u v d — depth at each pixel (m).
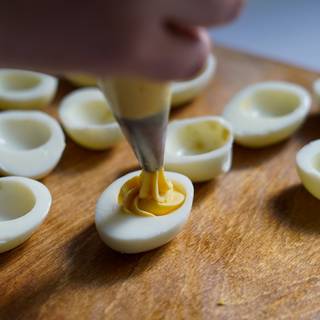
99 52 0.22
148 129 0.28
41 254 0.35
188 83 0.47
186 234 0.36
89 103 0.46
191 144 0.42
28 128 0.43
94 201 0.39
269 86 0.46
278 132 0.42
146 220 0.34
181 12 0.22
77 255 0.35
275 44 0.59
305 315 0.31
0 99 0.47
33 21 0.22
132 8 0.21
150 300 0.32
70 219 0.38
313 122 0.46
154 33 0.22
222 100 0.48
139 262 0.34
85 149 0.44
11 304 0.32
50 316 0.31
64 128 0.45
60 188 0.40
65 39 0.22
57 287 0.33
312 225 0.36
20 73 0.49
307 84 0.49
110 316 0.31
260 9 0.65
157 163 0.32
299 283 0.32
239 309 0.31
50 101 0.49
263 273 0.33
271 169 0.41
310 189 0.38
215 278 0.33
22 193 0.37
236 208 0.38
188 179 0.37
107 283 0.33
